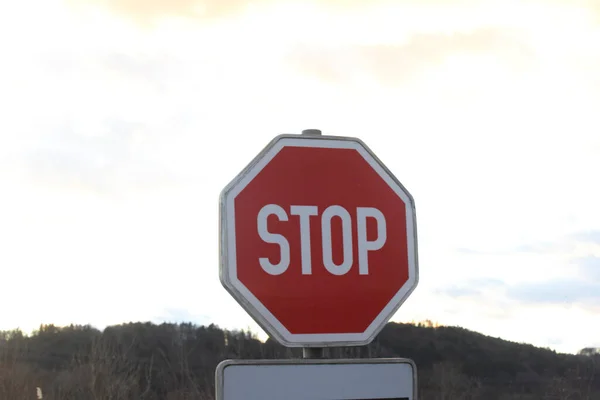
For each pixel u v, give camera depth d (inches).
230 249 92.5
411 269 100.4
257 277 93.0
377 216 100.0
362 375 94.9
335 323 95.1
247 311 91.7
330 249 97.0
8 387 598.5
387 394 95.7
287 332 92.9
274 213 95.2
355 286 97.1
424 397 611.8
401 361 97.0
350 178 99.7
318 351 94.9
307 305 94.3
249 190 94.8
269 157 96.8
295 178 97.4
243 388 89.6
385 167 101.9
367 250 98.6
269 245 94.3
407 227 101.4
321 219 97.4
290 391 91.4
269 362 90.9
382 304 97.9
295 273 94.6
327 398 92.7
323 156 99.2
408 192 102.4
